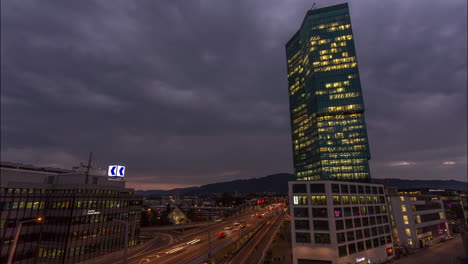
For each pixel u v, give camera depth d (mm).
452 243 102250
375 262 74562
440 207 118125
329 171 186750
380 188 89312
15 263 68750
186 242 94625
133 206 100812
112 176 100750
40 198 76875
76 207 76625
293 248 69812
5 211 67875
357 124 190250
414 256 83750
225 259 70812
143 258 71375
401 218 96875
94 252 80000
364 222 76500
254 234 115938
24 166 98188
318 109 196375
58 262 71625
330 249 66312
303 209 71312
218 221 166500
